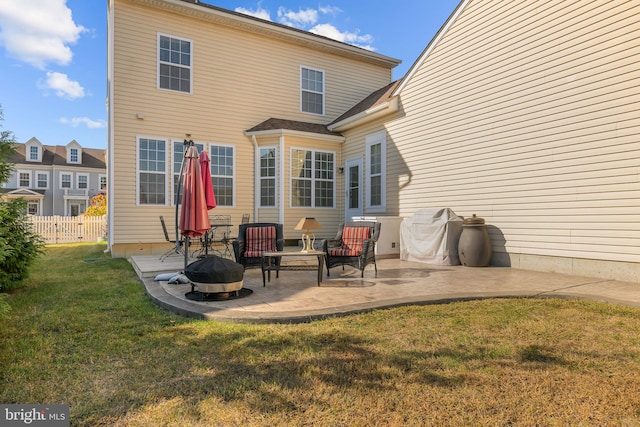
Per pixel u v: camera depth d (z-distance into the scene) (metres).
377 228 6.80
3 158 5.31
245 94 11.44
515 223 7.21
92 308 4.48
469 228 7.51
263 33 11.66
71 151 32.09
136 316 4.15
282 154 11.04
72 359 2.97
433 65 8.98
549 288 5.30
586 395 2.37
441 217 8.16
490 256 7.54
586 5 6.12
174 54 10.38
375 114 10.43
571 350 3.07
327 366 2.79
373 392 2.42
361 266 6.17
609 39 5.85
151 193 10.02
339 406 2.26
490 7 7.62
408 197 9.70
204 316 4.02
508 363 2.84
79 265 8.16
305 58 12.56
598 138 5.97
